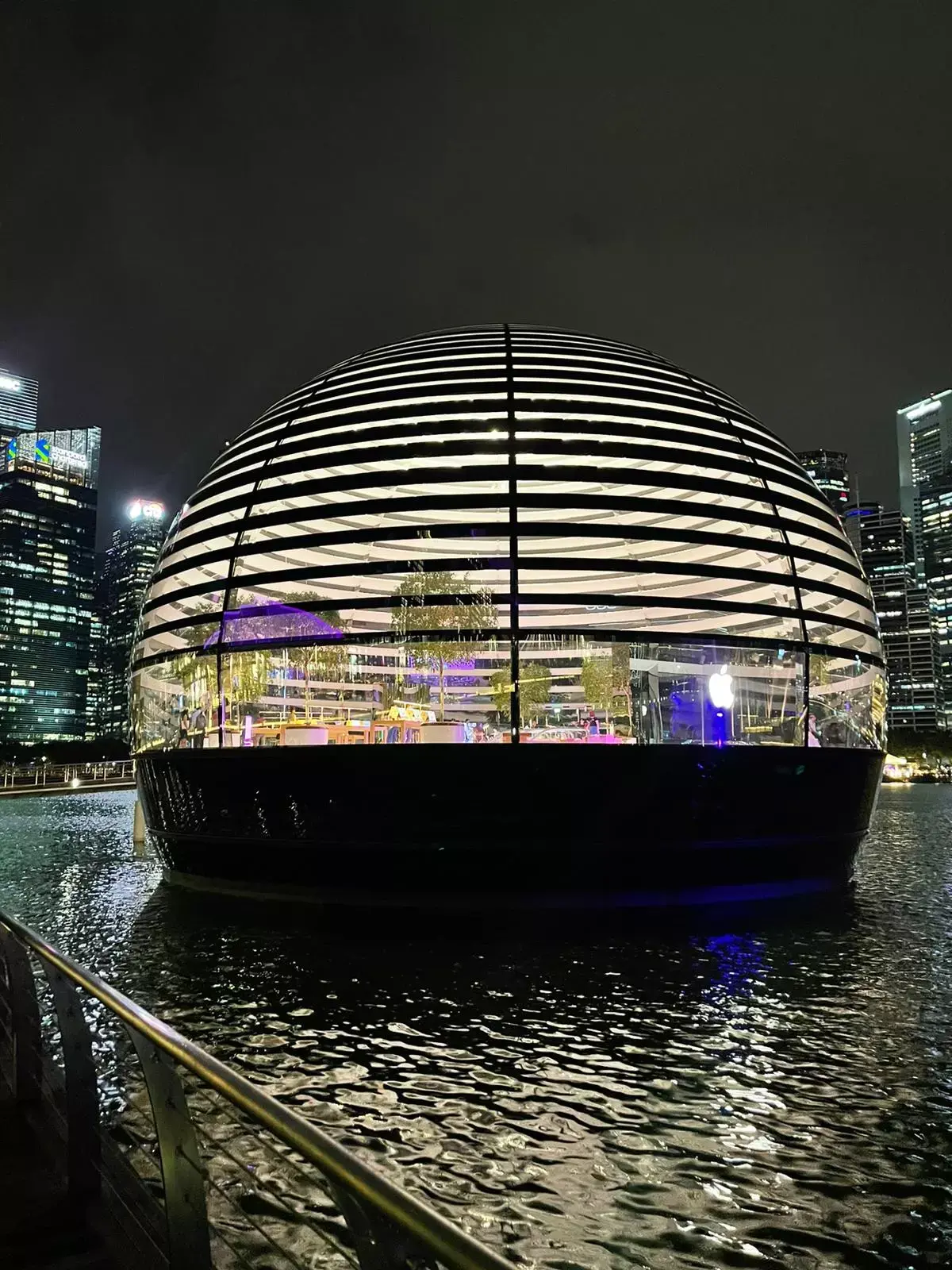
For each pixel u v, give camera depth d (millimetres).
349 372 27547
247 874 21188
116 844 38219
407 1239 2320
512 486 22250
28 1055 6359
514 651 20906
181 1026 12047
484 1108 9336
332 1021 12258
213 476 27094
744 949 16547
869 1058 10836
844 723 23844
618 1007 12930
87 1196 4953
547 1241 6859
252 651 22516
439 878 19234
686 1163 8117
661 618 24344
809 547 24891
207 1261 3658
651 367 27797
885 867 31234
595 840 19234
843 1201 7449
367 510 22281
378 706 22391
